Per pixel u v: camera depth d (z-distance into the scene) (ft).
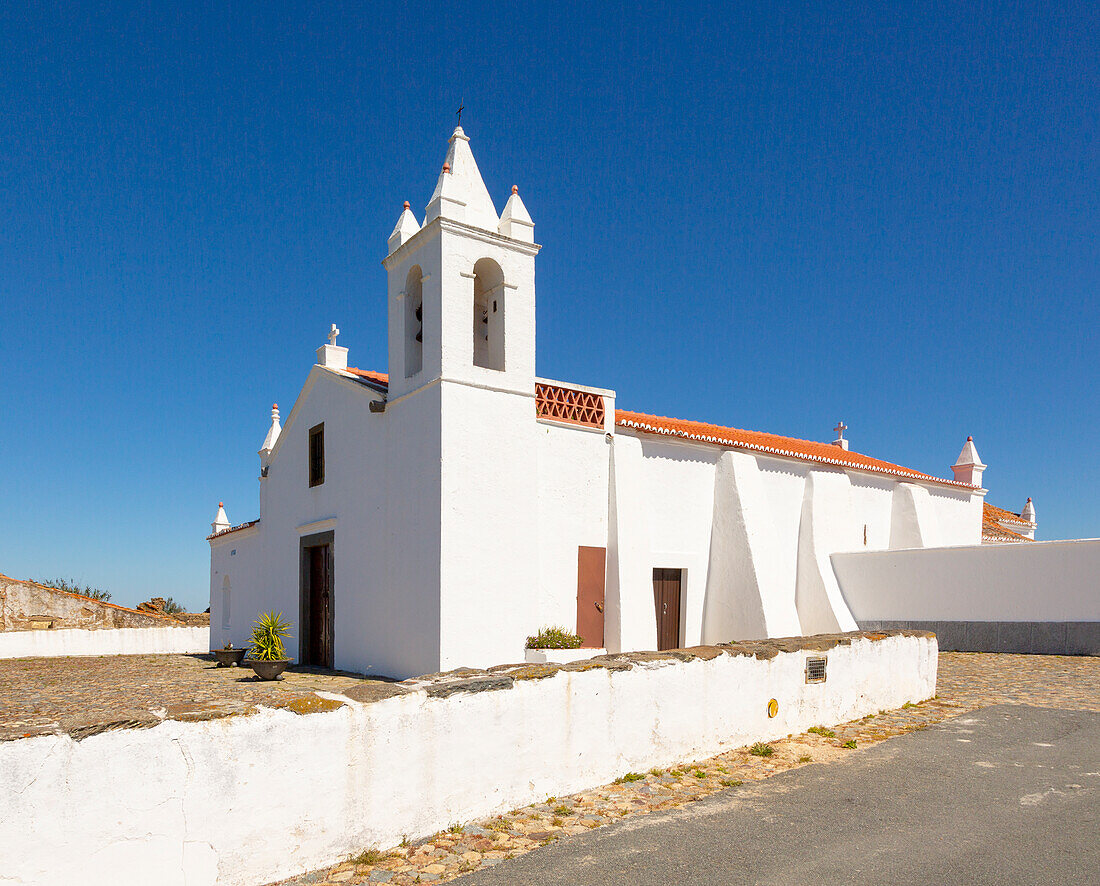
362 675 43.73
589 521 44.73
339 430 49.67
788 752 26.14
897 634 34.68
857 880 15.97
